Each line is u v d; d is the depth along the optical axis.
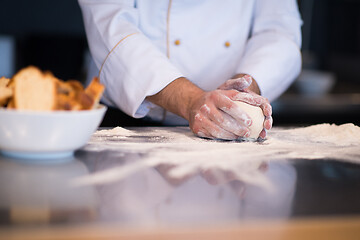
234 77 1.22
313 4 3.12
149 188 0.57
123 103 1.16
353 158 0.80
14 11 2.81
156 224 0.44
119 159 0.71
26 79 0.64
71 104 0.65
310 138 0.99
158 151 0.79
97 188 0.56
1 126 0.62
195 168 0.68
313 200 0.54
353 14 3.10
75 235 0.40
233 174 0.65
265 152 0.82
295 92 2.70
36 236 0.40
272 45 1.28
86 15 1.26
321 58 3.24
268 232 0.44
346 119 2.45
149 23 1.31
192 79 1.34
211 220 0.46
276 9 1.37
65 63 2.78
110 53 1.16
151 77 1.08
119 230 0.42
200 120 0.93
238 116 0.90
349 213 0.50
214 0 1.32
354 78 3.15
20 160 0.66
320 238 0.46
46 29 2.88
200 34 1.32
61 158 0.69
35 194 0.52
